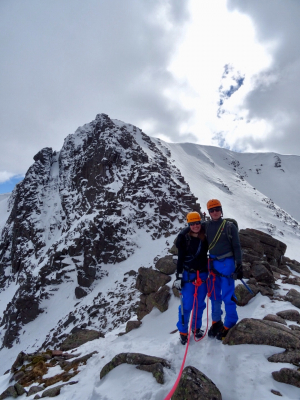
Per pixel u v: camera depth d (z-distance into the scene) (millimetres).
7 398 5262
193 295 4348
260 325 3947
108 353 5625
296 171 179000
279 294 5547
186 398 2982
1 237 84875
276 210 111062
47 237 64000
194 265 4336
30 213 71625
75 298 34500
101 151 65688
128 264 35562
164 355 4258
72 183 71812
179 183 67188
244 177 165750
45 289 37344
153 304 7156
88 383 4594
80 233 42250
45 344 27703
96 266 36719
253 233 9312
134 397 3492
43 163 89375
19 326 34875
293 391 2859
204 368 3553
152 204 45719
